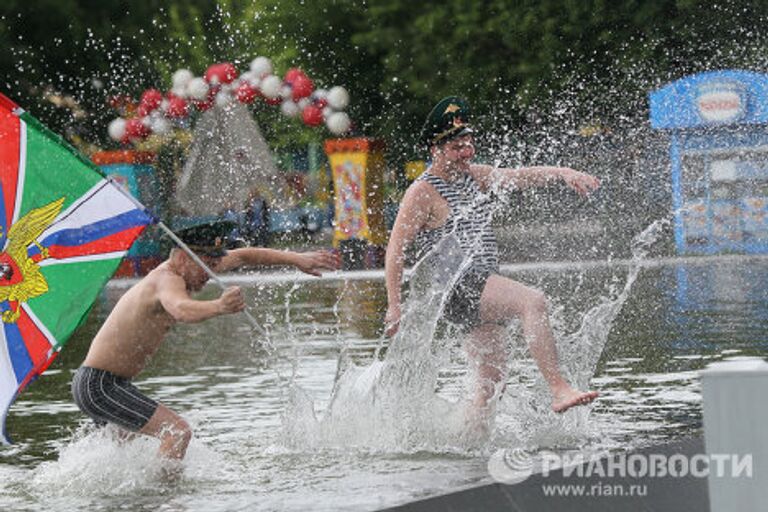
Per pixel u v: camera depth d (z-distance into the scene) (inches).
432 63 1685.5
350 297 1008.9
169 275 398.3
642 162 1405.0
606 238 1365.7
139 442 403.5
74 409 522.3
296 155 2162.9
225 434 450.0
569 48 1574.8
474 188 442.6
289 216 1940.2
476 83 1646.2
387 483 361.4
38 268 381.7
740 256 1266.0
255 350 690.8
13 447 443.5
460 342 438.3
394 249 435.5
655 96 1327.5
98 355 392.8
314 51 1817.2
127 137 1472.7
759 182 1299.2
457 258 432.8
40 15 1831.9
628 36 1546.5
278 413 492.1
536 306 422.3
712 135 1320.1
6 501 363.6
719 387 234.1
